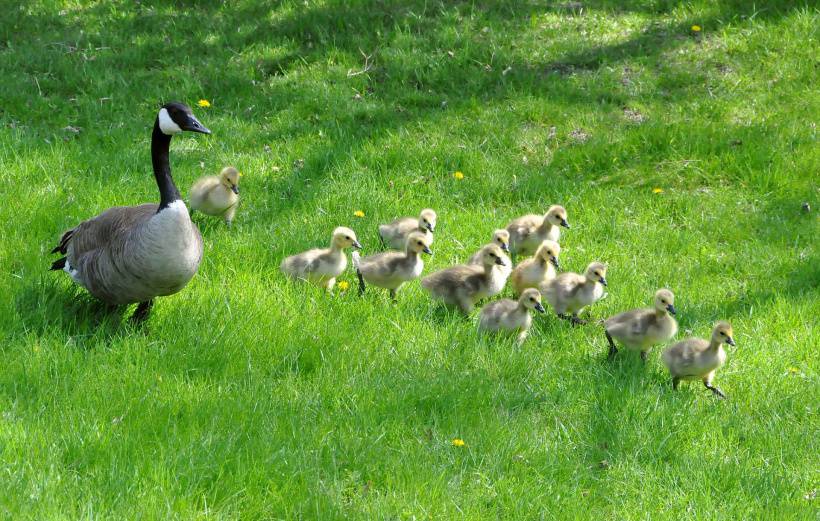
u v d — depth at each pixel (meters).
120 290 9.92
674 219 14.45
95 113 16.17
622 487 8.83
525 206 14.59
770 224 14.13
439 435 9.16
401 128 16.23
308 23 18.92
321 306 11.34
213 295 11.12
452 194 14.72
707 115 16.69
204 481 8.05
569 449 9.24
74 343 9.80
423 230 12.87
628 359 10.99
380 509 8.04
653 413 9.79
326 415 9.25
